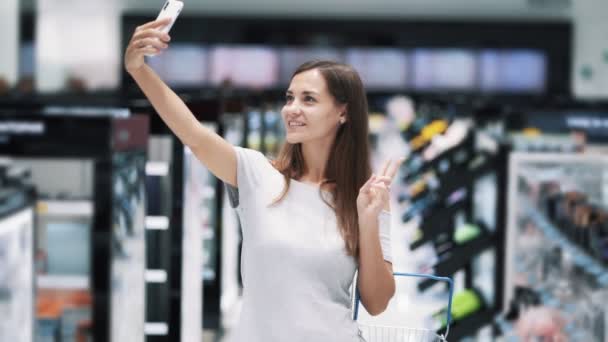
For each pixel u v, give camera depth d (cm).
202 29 2214
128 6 2164
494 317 811
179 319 705
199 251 789
